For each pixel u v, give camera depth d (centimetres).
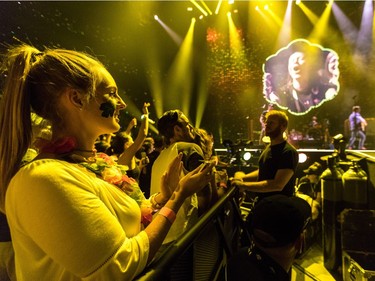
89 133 85
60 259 65
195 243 145
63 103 80
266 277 116
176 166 114
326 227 300
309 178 385
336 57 1057
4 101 80
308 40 1109
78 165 78
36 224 65
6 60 82
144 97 1264
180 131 201
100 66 88
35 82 79
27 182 67
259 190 247
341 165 321
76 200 67
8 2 659
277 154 256
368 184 289
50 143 79
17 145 79
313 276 287
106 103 84
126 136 328
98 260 65
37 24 757
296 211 118
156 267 84
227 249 187
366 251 245
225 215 204
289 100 1106
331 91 1066
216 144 1141
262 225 119
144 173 385
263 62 1172
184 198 95
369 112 1083
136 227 86
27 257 71
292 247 118
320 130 986
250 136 1052
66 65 78
